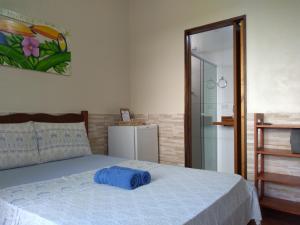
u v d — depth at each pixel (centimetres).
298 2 247
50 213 111
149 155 330
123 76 377
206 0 309
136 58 381
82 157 257
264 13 266
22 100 250
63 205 120
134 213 110
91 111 323
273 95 259
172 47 340
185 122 325
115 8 365
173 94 339
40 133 234
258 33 269
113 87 358
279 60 256
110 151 337
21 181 167
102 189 146
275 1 259
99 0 339
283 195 255
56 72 280
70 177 175
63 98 289
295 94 247
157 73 356
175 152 335
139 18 377
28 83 255
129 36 389
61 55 286
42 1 269
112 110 355
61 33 287
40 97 265
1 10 233
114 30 362
